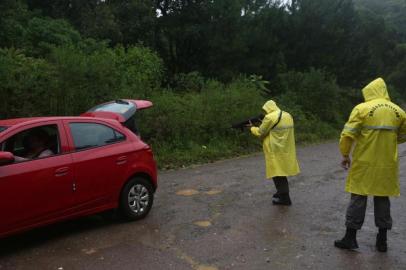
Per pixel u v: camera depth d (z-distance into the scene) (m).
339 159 13.53
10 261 5.36
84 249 5.72
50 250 5.70
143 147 7.02
